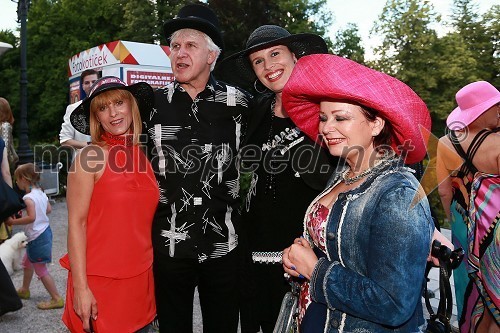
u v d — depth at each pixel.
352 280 1.32
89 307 1.97
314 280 1.40
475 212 2.44
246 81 2.85
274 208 2.31
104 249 2.01
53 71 24.38
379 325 1.37
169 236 2.34
